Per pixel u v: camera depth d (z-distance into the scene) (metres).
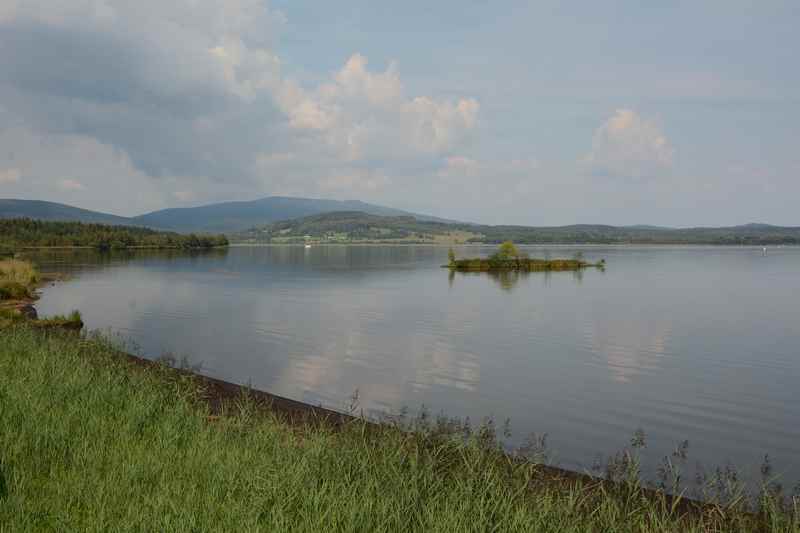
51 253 175.50
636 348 34.16
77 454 8.59
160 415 11.39
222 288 72.56
